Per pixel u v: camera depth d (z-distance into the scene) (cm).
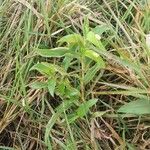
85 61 35
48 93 38
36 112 37
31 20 41
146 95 34
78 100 36
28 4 40
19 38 41
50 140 36
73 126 36
